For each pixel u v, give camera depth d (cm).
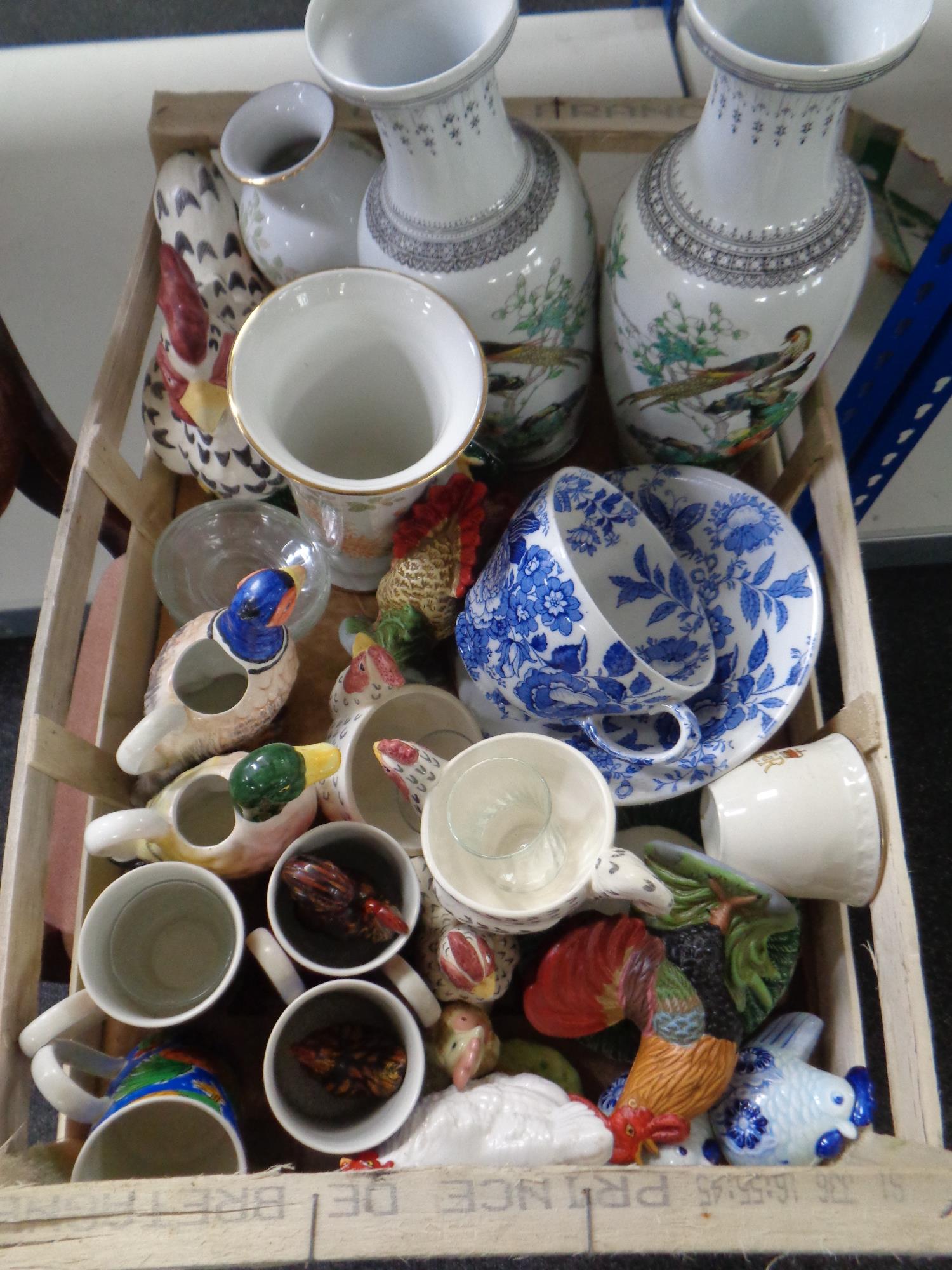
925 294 69
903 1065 44
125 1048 51
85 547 54
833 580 55
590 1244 35
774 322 48
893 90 71
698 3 43
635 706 50
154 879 47
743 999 48
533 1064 50
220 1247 35
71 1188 36
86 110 78
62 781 49
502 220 49
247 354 49
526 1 75
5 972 43
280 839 48
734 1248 35
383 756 46
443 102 43
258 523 63
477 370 48
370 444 60
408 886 47
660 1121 44
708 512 59
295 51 76
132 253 87
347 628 58
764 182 45
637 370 54
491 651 51
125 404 59
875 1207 36
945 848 104
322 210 56
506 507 58
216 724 50
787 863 49
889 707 111
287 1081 44
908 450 87
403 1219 36
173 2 75
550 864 47
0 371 68
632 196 51
